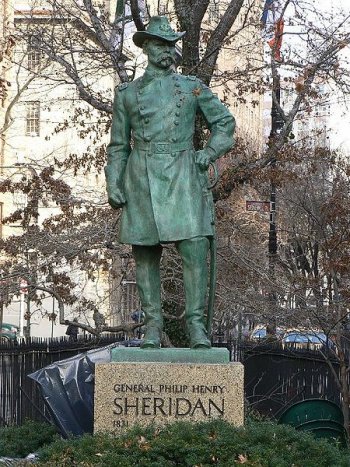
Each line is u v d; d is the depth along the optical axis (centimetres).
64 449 883
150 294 973
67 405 1209
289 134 1622
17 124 3194
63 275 1642
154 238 945
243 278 1653
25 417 1520
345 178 2559
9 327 3169
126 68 1606
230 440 836
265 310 1636
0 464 952
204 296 957
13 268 1614
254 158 1653
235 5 1641
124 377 910
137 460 822
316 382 1769
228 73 1756
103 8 1973
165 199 945
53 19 1694
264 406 1898
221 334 2064
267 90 1692
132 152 974
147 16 1662
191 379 909
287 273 1747
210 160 966
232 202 1981
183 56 1648
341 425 1320
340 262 1506
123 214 966
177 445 823
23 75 3066
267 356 1911
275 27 1655
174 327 1636
